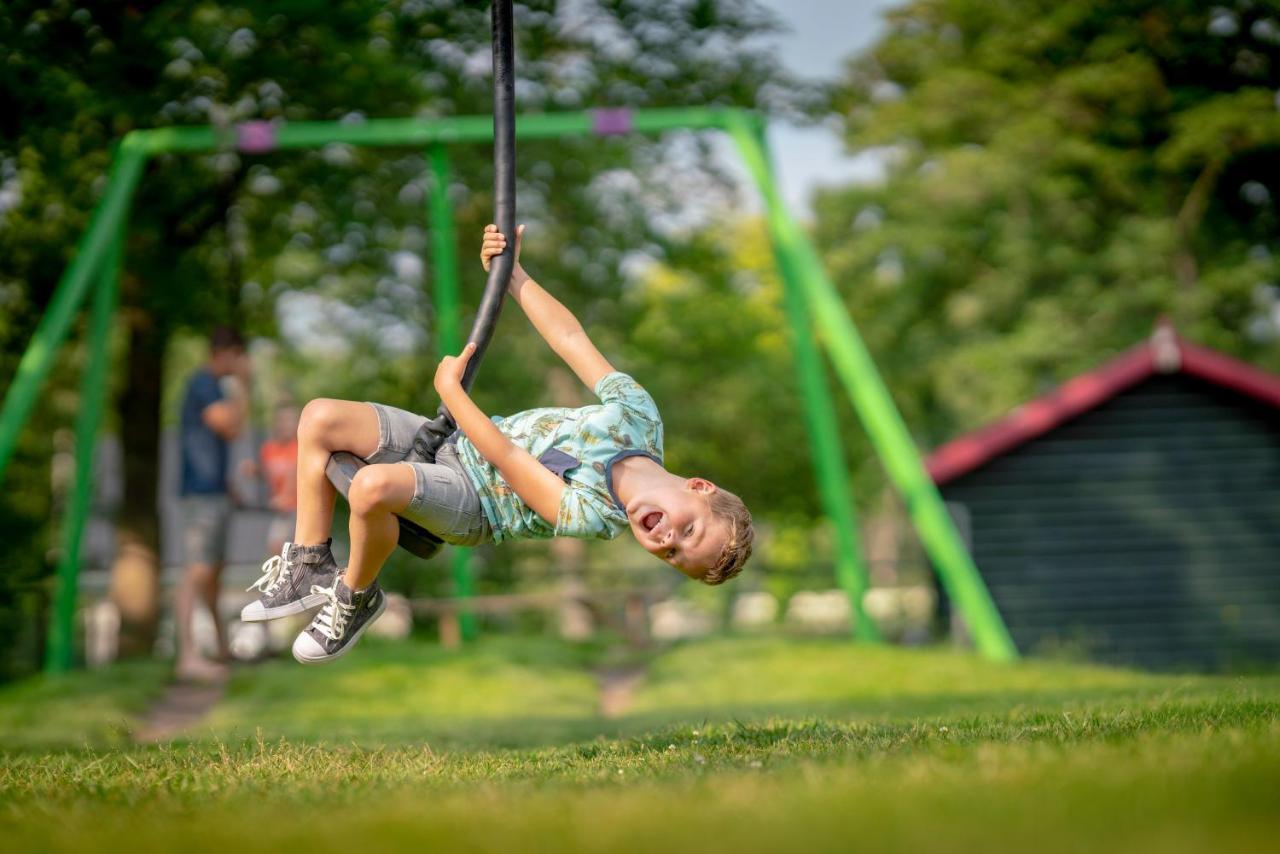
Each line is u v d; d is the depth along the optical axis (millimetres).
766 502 37156
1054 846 2840
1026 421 24094
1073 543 24141
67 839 3648
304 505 5816
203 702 15023
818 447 18859
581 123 17953
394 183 22500
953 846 2879
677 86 22172
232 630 19891
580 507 5680
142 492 22625
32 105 16219
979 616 17000
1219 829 2959
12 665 26391
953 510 24297
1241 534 24094
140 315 22328
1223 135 34312
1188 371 24141
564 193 25766
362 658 16844
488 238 6359
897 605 36844
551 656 17734
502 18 6508
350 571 5758
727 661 16203
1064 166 36938
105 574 35719
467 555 19172
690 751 5832
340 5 17797
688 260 29094
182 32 17141
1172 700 8109
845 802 3535
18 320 22859
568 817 3574
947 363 39094
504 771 5570
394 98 20469
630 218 28141
